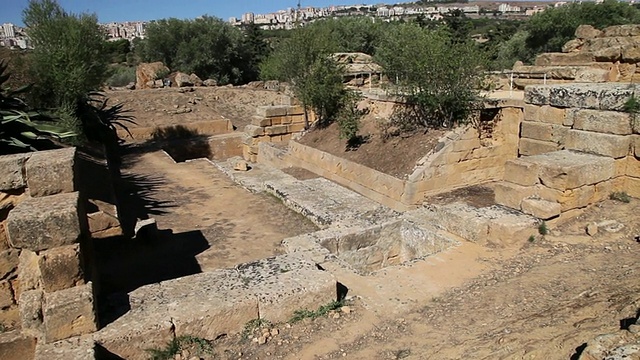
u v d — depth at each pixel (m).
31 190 5.04
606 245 7.36
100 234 9.18
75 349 4.56
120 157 18.59
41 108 14.53
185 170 16.17
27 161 5.21
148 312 5.20
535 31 34.12
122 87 31.91
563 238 7.71
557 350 4.08
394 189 12.53
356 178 14.16
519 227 7.61
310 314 5.76
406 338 5.37
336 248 8.66
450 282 6.71
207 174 15.50
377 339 5.39
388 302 6.21
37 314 4.86
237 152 23.16
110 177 12.86
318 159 16.16
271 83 30.69
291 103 21.31
